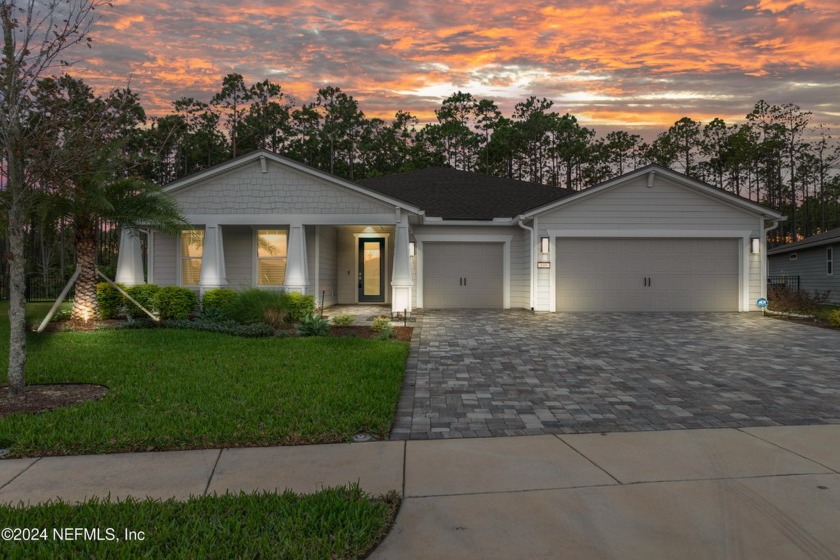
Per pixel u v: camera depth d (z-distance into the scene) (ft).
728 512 11.09
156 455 14.73
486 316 50.11
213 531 10.05
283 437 15.92
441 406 19.95
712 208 53.16
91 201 37.22
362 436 16.39
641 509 11.26
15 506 11.42
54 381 22.68
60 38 21.09
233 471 13.55
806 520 10.70
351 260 63.26
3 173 22.56
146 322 40.73
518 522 10.70
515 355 30.17
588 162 172.14
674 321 45.96
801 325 43.32
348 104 178.19
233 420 17.20
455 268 59.06
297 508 11.06
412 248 58.18
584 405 20.10
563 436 16.42
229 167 48.88
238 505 11.19
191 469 13.66
